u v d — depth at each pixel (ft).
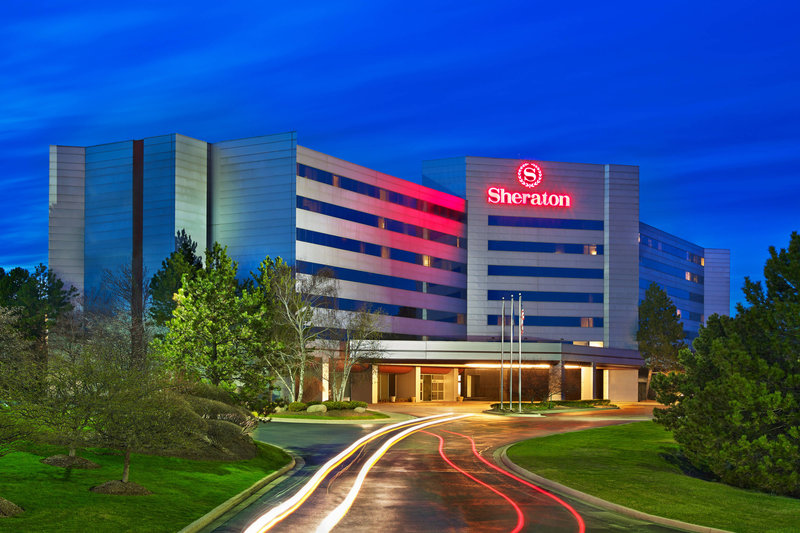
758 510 68.80
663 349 332.60
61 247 278.87
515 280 351.87
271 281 202.49
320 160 277.64
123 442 69.41
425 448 127.24
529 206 357.82
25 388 69.41
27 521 49.39
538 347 294.66
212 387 105.91
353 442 134.00
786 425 86.53
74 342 182.09
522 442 134.31
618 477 86.89
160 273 213.25
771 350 91.20
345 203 286.66
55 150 281.33
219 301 141.08
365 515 63.72
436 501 72.13
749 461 85.15
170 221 266.57
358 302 287.69
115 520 52.49
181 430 74.59
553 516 65.00
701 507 69.31
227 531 54.95
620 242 363.97
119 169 276.21
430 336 322.75
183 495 65.31
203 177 277.03
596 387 344.69
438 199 334.44
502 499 73.97
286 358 205.67
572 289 357.61
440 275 331.36
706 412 92.17
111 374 68.90
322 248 274.77
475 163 354.95
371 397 273.75
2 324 112.06
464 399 322.14
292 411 197.77
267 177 269.64
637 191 367.66
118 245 273.13
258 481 79.30
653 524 63.00
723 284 475.72
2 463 67.51
